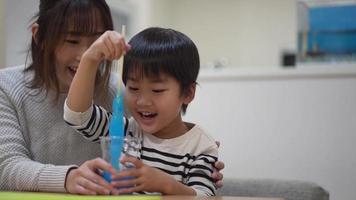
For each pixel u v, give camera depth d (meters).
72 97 0.92
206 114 2.18
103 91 1.17
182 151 1.04
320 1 2.51
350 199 1.96
